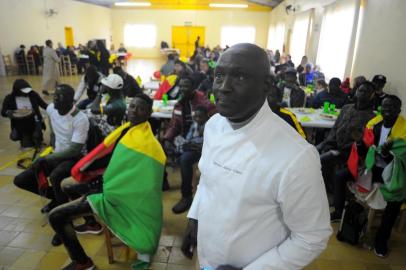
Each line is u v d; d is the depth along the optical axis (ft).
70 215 5.21
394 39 12.19
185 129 9.31
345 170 7.38
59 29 39.70
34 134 11.27
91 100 12.62
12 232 6.89
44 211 7.59
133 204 5.32
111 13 55.01
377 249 6.53
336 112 11.06
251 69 2.13
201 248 2.85
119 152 5.36
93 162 6.11
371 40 14.58
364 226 6.82
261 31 53.93
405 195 5.97
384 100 6.32
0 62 30.01
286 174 2.09
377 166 6.53
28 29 33.81
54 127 7.06
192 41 55.52
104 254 6.26
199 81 15.65
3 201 8.15
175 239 6.84
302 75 19.84
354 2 16.60
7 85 25.18
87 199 5.30
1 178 9.41
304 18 27.17
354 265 6.24
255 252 2.46
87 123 6.92
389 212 6.28
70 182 6.30
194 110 8.70
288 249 2.27
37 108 11.38
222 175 2.47
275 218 2.36
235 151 2.41
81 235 6.85
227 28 54.44
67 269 5.58
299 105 12.29
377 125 6.73
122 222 5.35
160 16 54.60
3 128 14.35
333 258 6.42
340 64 18.62
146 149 5.39
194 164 8.84
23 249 6.36
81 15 45.01
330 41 20.74
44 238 6.72
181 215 7.81
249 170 2.28
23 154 11.30
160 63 47.60
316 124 9.57
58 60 23.36
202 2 53.21
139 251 5.31
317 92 13.52
